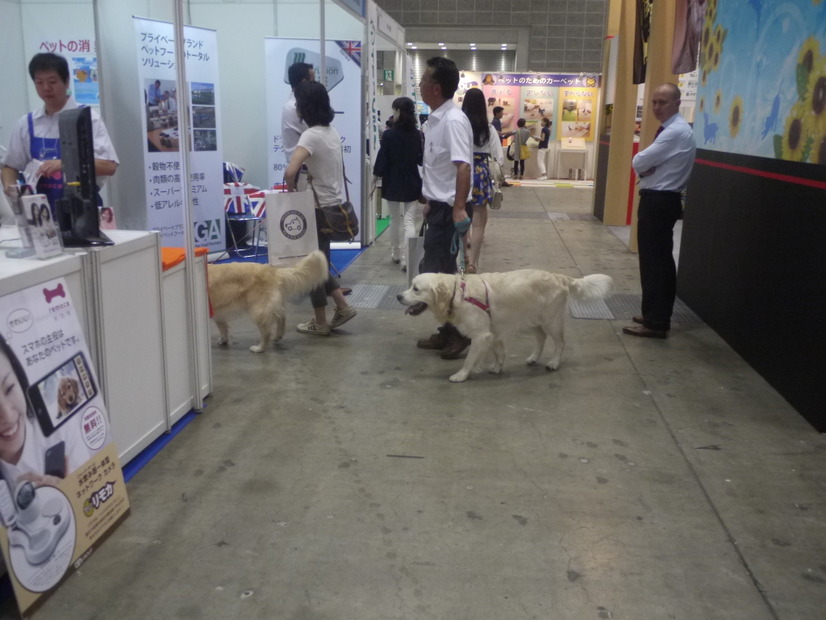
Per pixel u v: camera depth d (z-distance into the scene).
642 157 4.77
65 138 2.67
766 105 4.31
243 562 2.44
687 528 2.69
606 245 9.01
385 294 6.28
